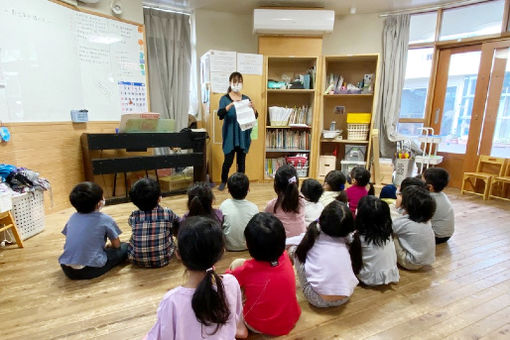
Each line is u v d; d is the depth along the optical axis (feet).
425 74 13.02
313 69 12.75
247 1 11.84
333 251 4.41
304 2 11.88
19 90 7.75
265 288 3.78
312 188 6.52
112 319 4.40
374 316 4.54
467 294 5.15
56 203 9.00
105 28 9.85
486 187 11.02
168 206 9.66
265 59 12.32
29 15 7.84
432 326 4.33
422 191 5.65
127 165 9.56
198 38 12.93
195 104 13.75
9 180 6.92
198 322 2.73
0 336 4.01
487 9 11.25
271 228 3.66
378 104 13.35
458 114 12.60
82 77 9.45
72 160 9.40
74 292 5.04
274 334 4.04
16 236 6.63
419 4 11.94
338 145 14.15
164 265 5.95
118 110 10.62
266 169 13.47
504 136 11.46
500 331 4.25
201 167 11.39
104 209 9.25
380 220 4.94
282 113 12.98
